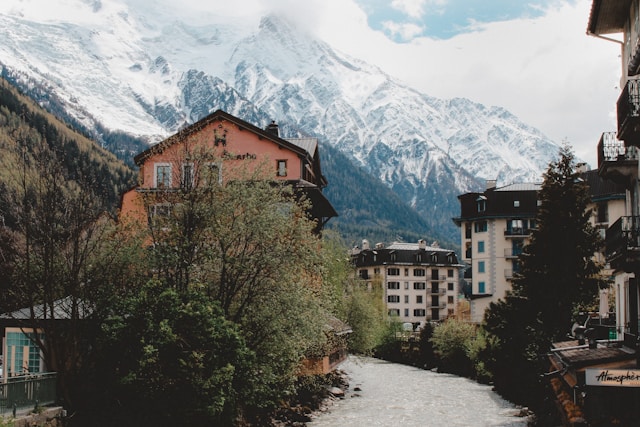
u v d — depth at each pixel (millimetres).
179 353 30109
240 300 35719
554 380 35938
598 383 23703
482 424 45562
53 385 29203
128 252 33281
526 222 105375
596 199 79688
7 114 146500
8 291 33188
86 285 31953
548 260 48656
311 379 48156
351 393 63812
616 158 32062
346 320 71438
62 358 30188
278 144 54375
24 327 32312
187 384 29844
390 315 128625
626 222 28438
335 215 63875
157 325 30156
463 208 111062
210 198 35375
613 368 25719
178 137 37562
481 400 59312
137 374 29641
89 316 31547
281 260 35312
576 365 26312
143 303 30875
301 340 35719
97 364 31172
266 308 34906
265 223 34938
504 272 105375
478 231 108438
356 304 73188
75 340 31562
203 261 35094
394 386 72312
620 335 34875
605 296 52844
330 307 41844
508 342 52750
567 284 48125
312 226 37188
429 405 55844
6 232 33750
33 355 32281
